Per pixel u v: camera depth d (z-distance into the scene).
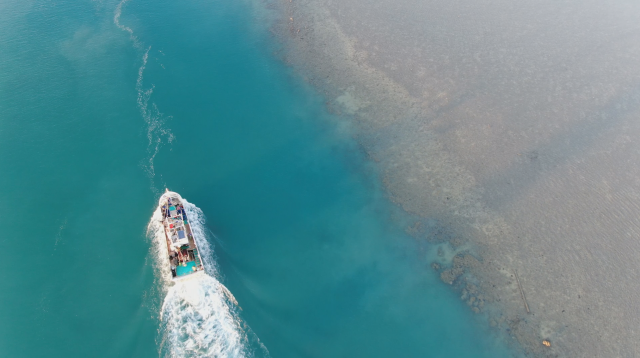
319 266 58.44
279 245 60.16
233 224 61.81
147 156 69.25
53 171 65.50
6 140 69.38
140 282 53.38
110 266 54.91
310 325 52.16
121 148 69.88
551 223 62.84
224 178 67.88
